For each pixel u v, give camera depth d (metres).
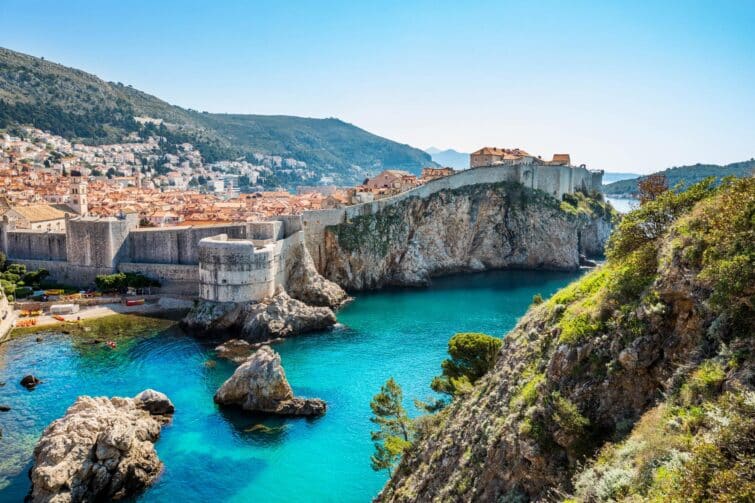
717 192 22.84
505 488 21.22
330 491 46.91
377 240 135.75
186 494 46.19
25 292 106.38
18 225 128.00
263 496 46.09
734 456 13.38
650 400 18.30
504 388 26.08
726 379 15.35
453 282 141.25
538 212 161.50
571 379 20.88
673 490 13.62
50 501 41.50
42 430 54.66
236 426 57.72
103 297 106.38
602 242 182.12
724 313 16.59
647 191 62.44
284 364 77.12
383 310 109.75
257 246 104.25
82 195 155.25
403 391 66.25
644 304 19.73
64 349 80.69
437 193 153.25
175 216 144.75
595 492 16.14
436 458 29.02
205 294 95.19
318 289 112.31
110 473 45.12
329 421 59.16
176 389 67.19
